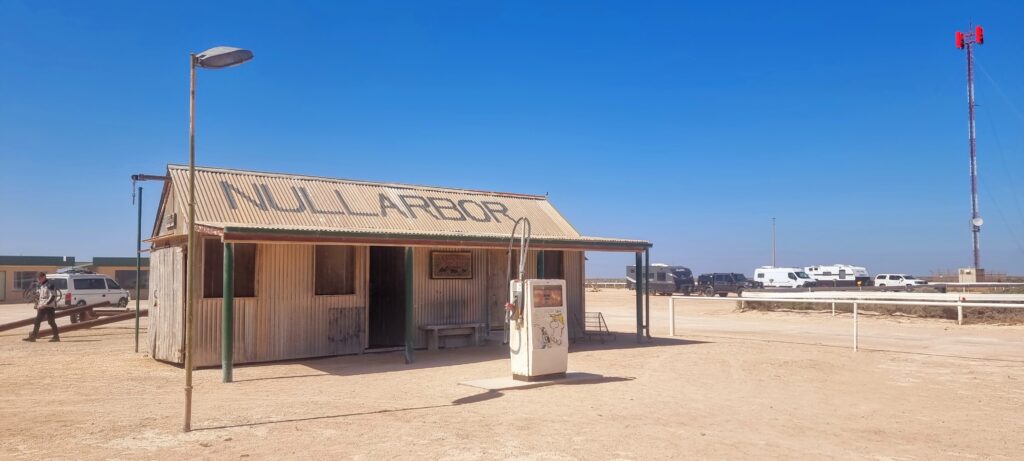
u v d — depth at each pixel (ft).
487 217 61.46
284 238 41.57
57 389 36.35
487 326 59.47
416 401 32.76
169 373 42.37
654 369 44.34
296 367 45.27
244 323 46.57
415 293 55.72
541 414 29.63
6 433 25.70
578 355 52.01
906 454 23.77
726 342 61.67
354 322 51.67
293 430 26.30
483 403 32.24
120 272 157.69
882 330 74.64
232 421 27.91
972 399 34.53
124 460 21.95
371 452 23.08
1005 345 59.36
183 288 45.06
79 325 65.26
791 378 40.93
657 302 143.95
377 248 59.47
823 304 99.55
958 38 157.48
